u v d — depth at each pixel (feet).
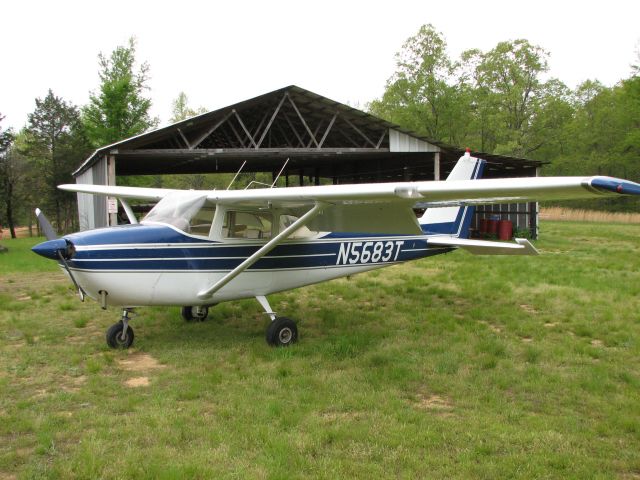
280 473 9.64
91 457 10.14
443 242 23.81
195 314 21.91
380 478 9.62
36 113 122.21
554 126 120.16
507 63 111.55
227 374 15.37
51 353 17.58
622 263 38.81
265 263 19.53
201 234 18.25
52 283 32.63
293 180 110.01
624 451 10.75
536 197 14.39
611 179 11.40
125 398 13.39
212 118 42.91
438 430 11.60
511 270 35.37
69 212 121.49
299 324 21.71
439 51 106.42
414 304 25.41
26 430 11.68
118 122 104.32
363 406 12.95
